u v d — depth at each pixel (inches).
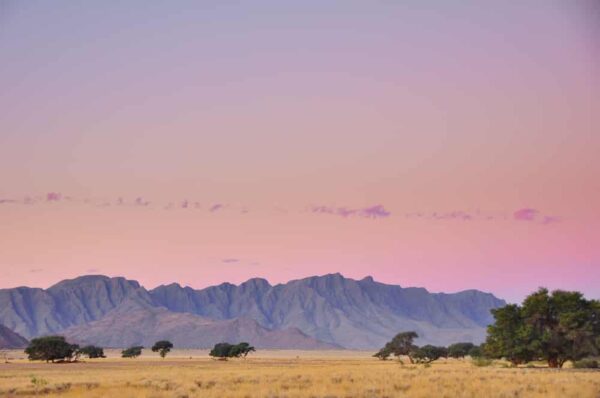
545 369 4220.0
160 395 2263.8
